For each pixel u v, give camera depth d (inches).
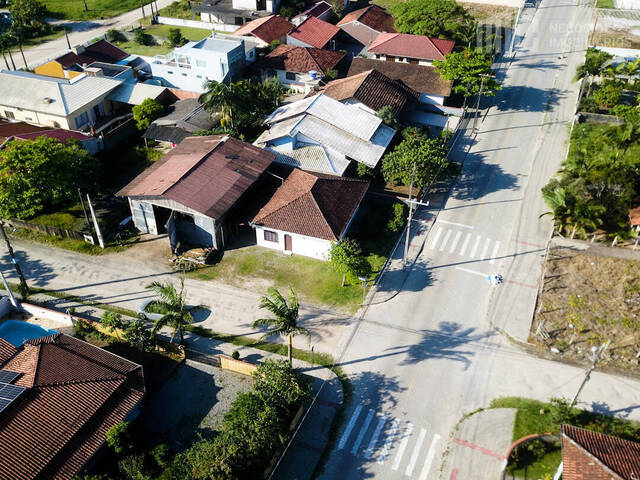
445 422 1553.9
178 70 3245.6
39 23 4347.9
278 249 2193.7
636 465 1214.9
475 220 2335.1
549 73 3587.6
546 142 2861.7
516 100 3277.6
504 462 1428.4
